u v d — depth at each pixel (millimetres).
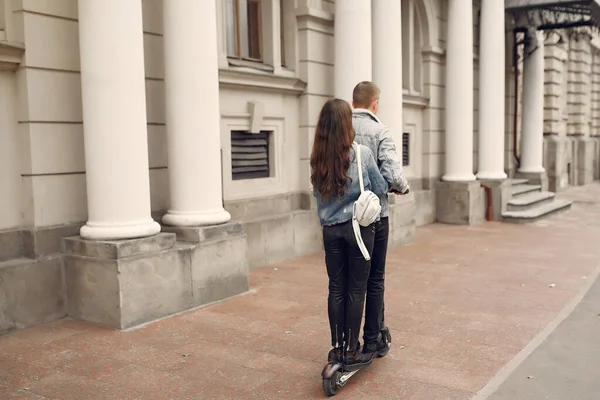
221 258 6309
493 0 13000
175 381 4164
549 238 10594
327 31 9133
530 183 16234
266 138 8531
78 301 5559
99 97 5395
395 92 9719
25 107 5348
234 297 6438
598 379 4176
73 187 5758
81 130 5801
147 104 6395
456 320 5586
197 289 6039
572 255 8945
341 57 8859
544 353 4695
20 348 4836
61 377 4250
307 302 6227
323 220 4020
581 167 22328
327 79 9203
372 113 4215
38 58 5383
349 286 4027
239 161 8039
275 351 4754
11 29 5301
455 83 12461
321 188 3922
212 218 6266
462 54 12383
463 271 7816
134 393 3971
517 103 16438
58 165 5613
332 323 4023
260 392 3971
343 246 4016
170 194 6344
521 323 5488
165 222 6297
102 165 5449
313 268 7934
